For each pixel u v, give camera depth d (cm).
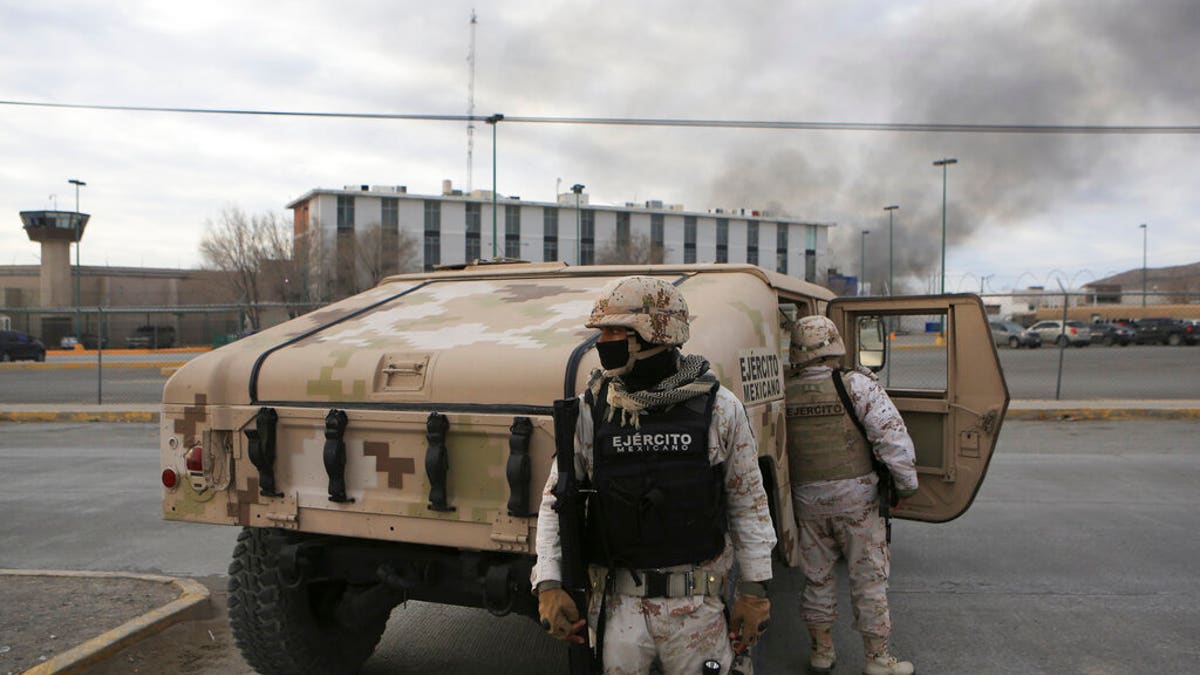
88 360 2986
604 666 226
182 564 577
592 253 8012
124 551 610
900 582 527
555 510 222
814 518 374
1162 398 1528
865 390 363
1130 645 423
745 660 287
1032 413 1269
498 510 288
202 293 5362
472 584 306
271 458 322
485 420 288
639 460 218
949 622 457
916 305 467
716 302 355
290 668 360
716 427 225
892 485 369
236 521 332
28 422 1362
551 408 282
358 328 373
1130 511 701
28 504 763
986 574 541
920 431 469
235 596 352
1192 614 466
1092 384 1817
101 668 390
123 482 863
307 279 5006
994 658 410
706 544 222
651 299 220
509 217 7706
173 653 416
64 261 6512
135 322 5219
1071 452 986
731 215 8606
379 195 7256
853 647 430
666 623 220
